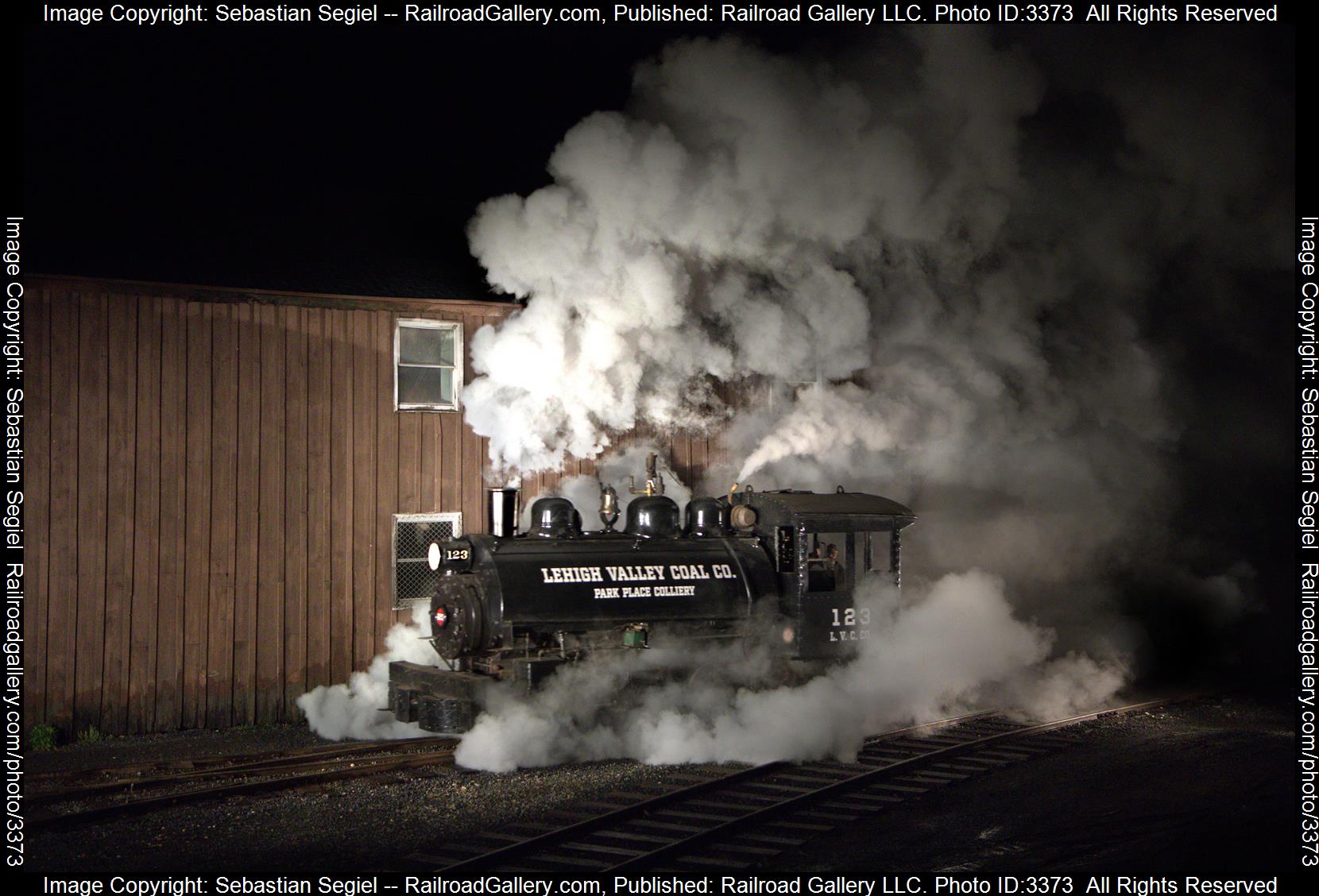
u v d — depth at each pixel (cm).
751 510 1532
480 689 1308
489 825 1073
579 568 1393
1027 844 1039
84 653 1479
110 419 1504
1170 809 1145
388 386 1684
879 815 1130
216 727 1555
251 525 1587
